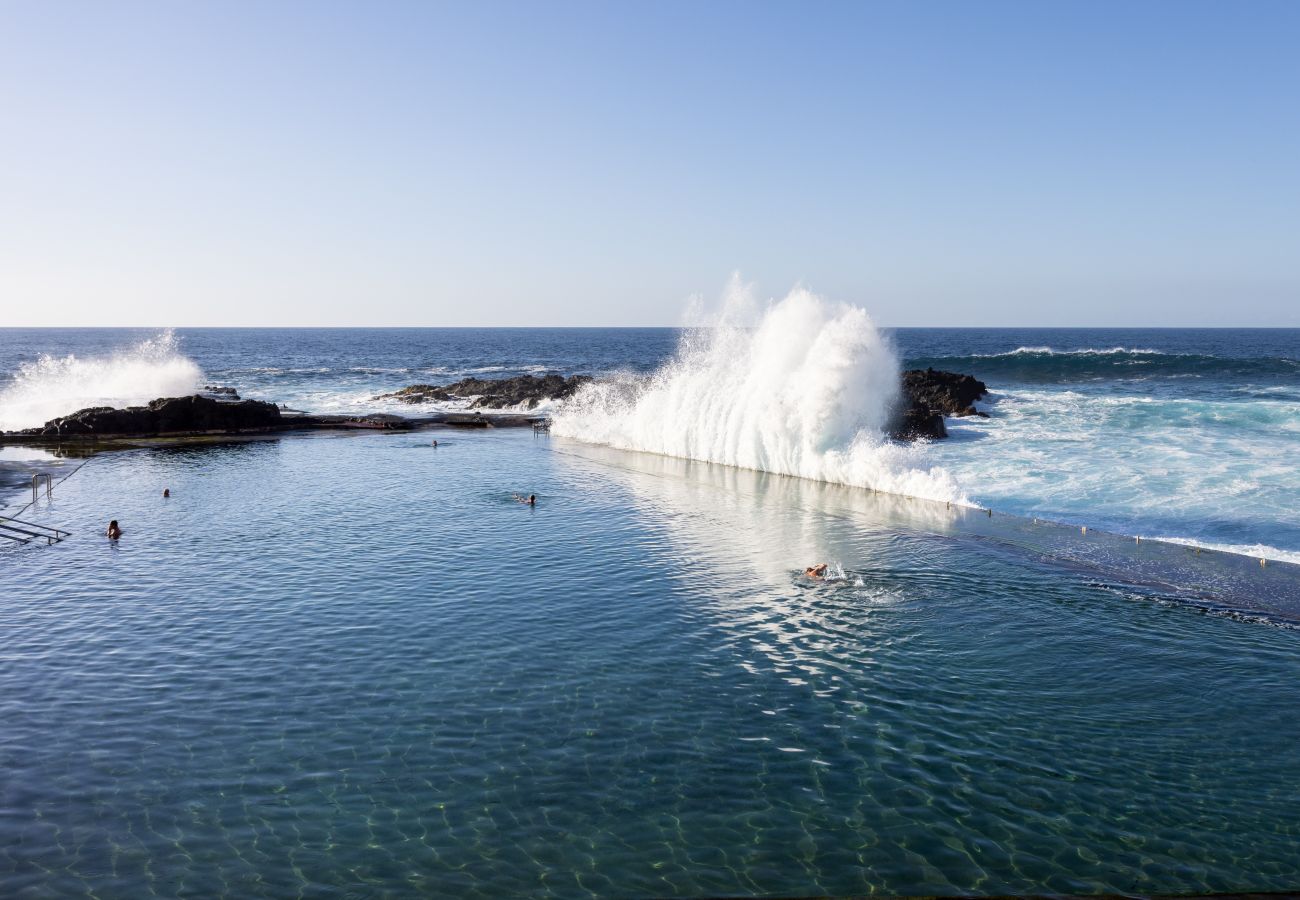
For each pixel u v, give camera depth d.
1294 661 14.34
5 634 15.80
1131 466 30.05
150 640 15.49
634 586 18.56
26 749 11.59
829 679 13.76
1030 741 11.73
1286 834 9.62
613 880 8.93
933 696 13.13
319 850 9.43
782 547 21.81
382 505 27.34
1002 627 16.02
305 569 19.97
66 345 188.00
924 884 8.83
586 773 10.97
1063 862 9.16
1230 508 24.27
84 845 9.52
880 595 17.86
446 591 18.25
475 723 12.30
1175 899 8.52
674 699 13.05
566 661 14.49
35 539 22.83
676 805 10.27
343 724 12.27
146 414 46.09
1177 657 14.55
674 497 28.55
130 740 11.84
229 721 12.37
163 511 26.53
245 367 114.00
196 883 8.88
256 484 31.38
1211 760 11.23
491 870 9.09
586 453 39.59
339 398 69.31
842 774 10.91
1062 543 21.66
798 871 9.05
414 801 10.36
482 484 31.22
